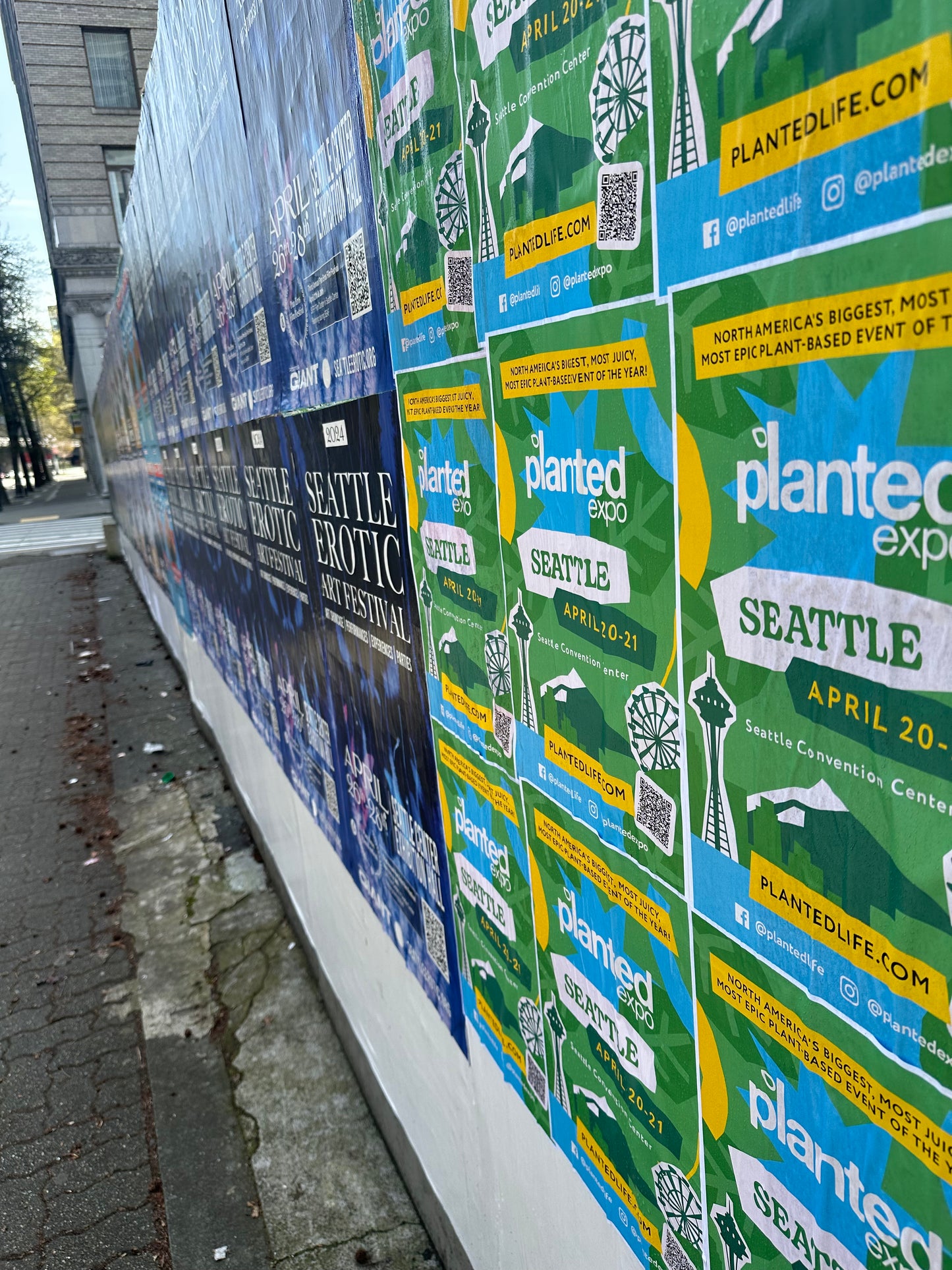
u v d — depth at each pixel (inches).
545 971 53.1
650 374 32.4
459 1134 76.8
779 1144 33.6
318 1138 105.4
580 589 40.5
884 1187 28.4
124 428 446.3
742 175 26.1
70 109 1027.3
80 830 201.2
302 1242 92.0
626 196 31.8
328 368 76.2
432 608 61.4
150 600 435.8
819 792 27.8
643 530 34.7
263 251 93.5
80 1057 125.5
